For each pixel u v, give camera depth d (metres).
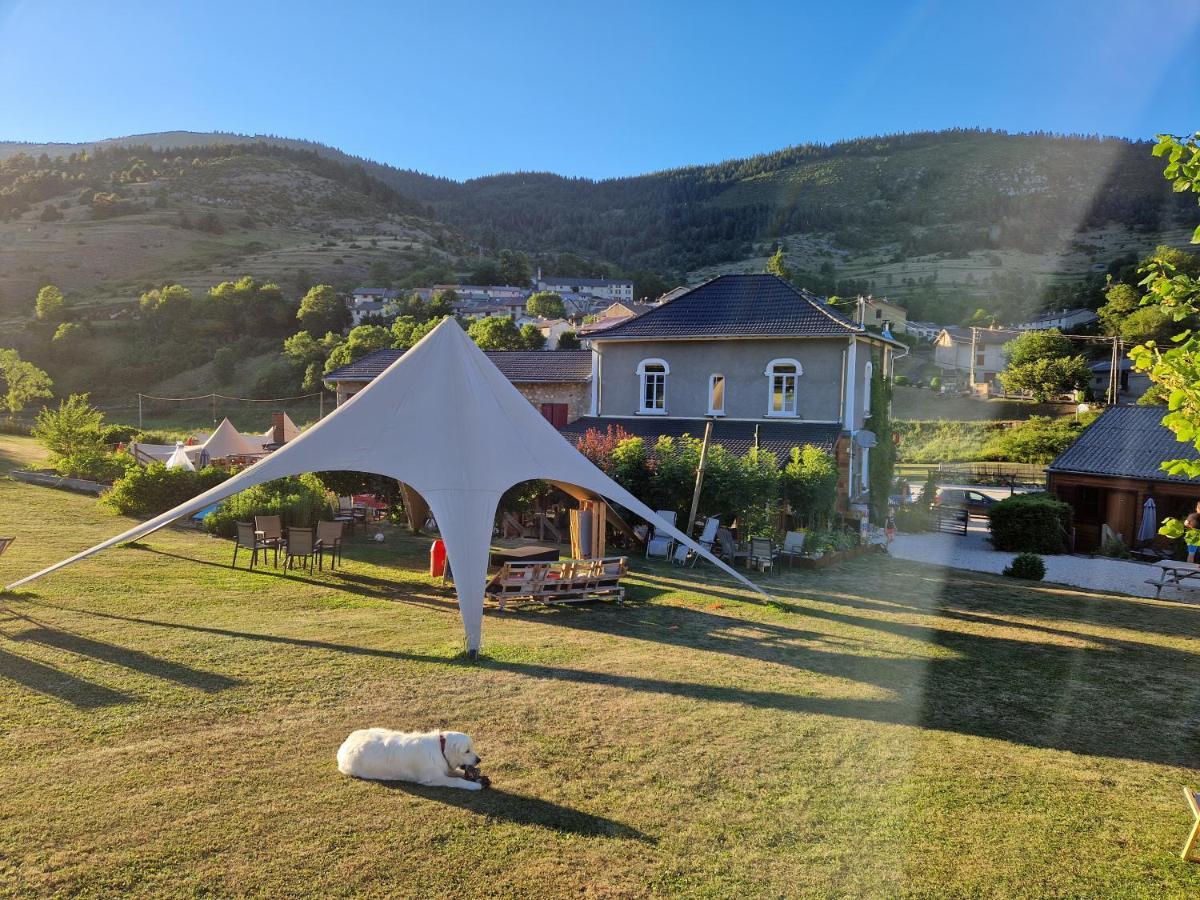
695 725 7.18
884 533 18.89
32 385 54.50
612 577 12.80
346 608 11.48
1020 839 5.24
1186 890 4.67
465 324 84.62
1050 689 8.48
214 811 5.32
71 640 9.05
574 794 5.77
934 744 6.86
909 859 4.90
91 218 141.12
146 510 19.75
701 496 17.70
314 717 7.08
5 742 6.26
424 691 7.90
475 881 4.61
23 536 15.81
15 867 4.56
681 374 23.61
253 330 87.31
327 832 5.11
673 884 4.60
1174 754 6.82
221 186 181.25
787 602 12.81
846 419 21.58
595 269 147.88
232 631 9.83
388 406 11.64
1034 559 16.64
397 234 176.88
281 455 11.04
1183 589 15.53
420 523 19.48
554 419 27.64
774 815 5.48
